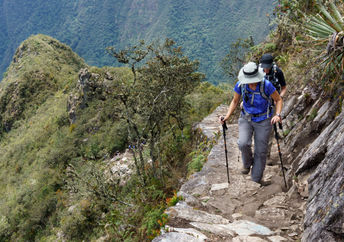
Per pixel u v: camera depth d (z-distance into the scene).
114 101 13.42
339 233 2.33
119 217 8.62
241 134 4.27
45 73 62.22
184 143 12.53
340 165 2.71
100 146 20.23
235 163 5.68
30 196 22.42
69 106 28.84
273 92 3.88
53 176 21.70
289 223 3.52
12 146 43.06
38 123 44.09
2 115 59.00
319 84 5.38
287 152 5.23
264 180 4.66
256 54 10.04
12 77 69.00
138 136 11.66
